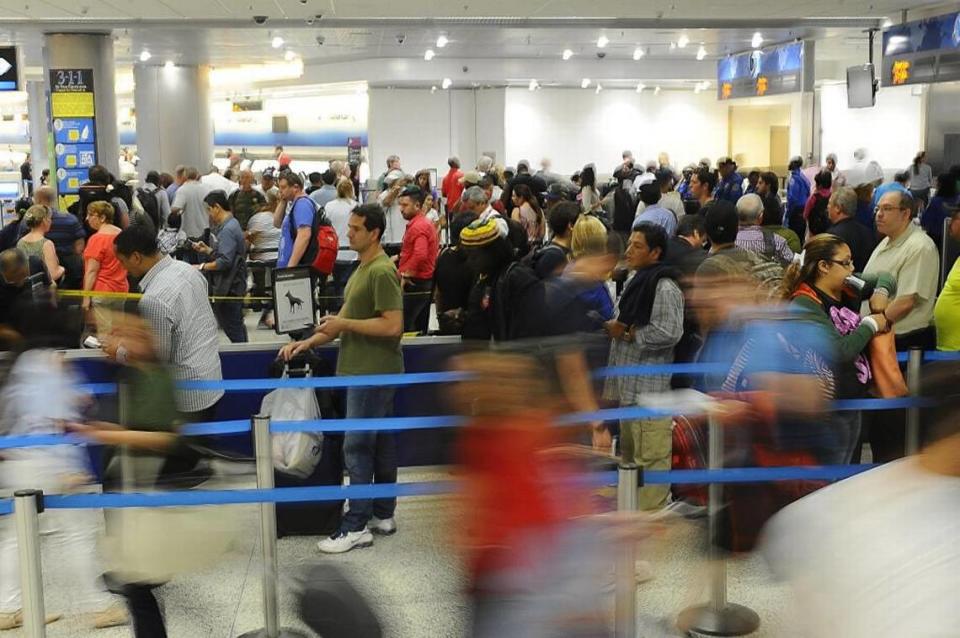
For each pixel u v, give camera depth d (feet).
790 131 89.71
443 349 18.17
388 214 39.17
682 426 14.06
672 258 19.03
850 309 13.60
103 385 13.57
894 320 15.97
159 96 76.28
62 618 13.47
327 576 8.95
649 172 50.29
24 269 19.19
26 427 12.39
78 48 53.93
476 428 7.72
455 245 19.67
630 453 15.17
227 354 19.44
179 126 76.69
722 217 16.26
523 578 7.48
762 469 11.21
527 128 89.76
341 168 50.24
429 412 18.90
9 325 12.88
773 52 65.62
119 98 106.93
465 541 7.68
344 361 16.14
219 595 14.15
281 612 13.55
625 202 36.01
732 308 14.08
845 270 13.02
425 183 44.29
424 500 18.60
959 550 5.44
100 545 12.64
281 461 15.80
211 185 46.32
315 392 16.52
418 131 88.33
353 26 53.52
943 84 55.57
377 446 16.56
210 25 52.54
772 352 11.69
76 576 13.41
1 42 60.70
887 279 15.28
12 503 10.70
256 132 101.35
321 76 83.61
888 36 50.98
